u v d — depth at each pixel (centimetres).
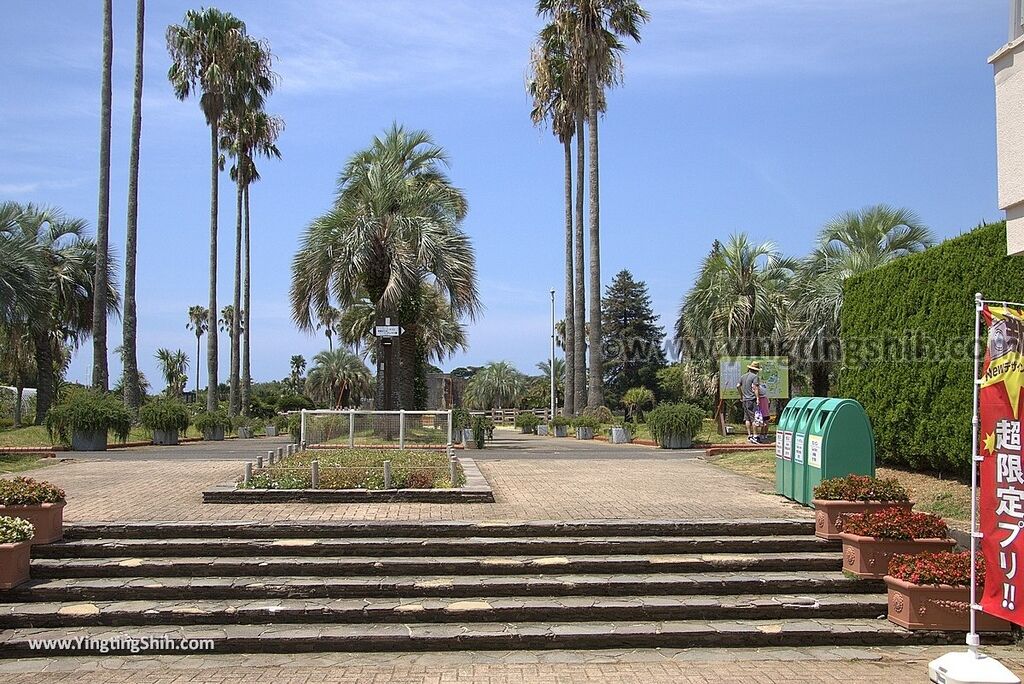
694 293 3284
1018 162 745
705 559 888
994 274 1034
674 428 2261
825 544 929
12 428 3133
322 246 2377
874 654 748
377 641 748
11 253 2336
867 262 2809
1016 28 766
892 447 1284
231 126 4416
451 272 2386
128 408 2608
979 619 772
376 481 1166
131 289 2844
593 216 3059
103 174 2655
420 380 3238
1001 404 661
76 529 916
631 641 762
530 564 875
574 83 3266
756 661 728
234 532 926
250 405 5281
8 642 728
